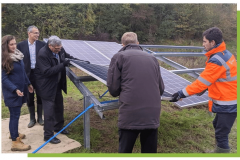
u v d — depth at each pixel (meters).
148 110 2.31
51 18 11.55
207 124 4.62
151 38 13.76
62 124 3.97
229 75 2.65
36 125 4.25
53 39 3.23
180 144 3.84
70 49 4.55
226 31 15.57
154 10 14.85
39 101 4.20
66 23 11.79
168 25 14.46
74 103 5.68
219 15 15.44
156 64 2.49
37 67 3.41
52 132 3.59
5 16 10.79
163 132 4.10
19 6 11.00
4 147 3.38
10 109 3.21
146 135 2.50
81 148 3.48
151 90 2.35
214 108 2.83
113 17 13.10
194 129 4.34
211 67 2.62
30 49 3.87
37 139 3.69
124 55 2.39
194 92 2.72
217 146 2.89
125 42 2.62
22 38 10.90
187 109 5.48
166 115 4.96
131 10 13.12
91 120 4.69
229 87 2.68
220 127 2.80
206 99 3.83
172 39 14.95
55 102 3.81
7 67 2.98
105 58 4.28
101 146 3.62
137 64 2.35
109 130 4.22
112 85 2.41
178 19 15.17
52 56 3.37
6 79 3.01
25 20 10.99
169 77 4.04
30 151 3.29
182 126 4.49
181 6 15.15
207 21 15.02
